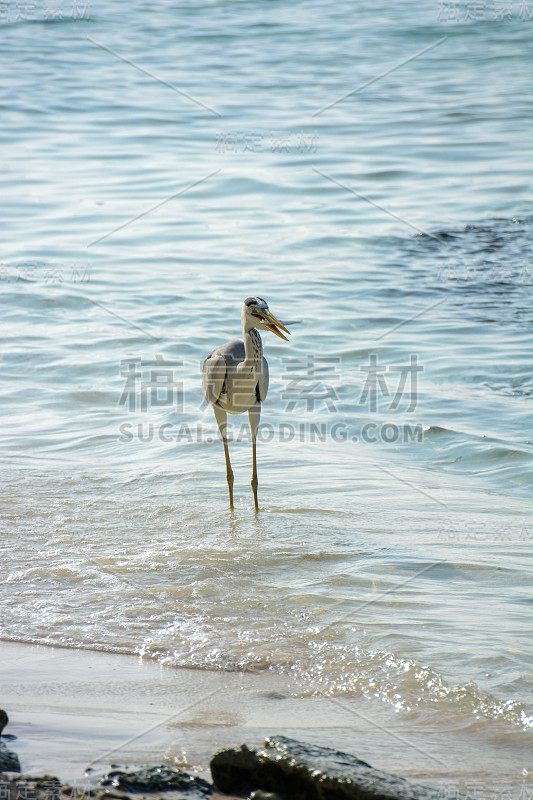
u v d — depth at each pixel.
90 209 24.67
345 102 34.62
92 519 9.64
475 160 27.84
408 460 11.77
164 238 22.92
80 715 5.54
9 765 4.75
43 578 7.97
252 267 20.83
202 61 41.09
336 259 21.31
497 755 5.09
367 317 17.69
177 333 17.09
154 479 11.12
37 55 42.72
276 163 27.98
